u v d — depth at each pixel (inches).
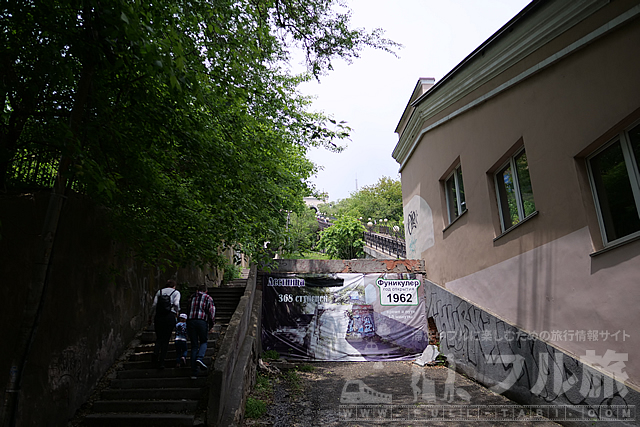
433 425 228.4
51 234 142.9
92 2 131.6
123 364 255.4
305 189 445.4
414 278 460.4
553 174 240.4
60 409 197.0
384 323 440.1
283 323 430.9
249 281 403.5
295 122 241.8
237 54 195.9
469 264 353.7
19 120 177.0
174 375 244.1
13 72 156.9
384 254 862.5
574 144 222.5
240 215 258.2
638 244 178.2
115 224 224.4
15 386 133.0
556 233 236.7
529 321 260.8
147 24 144.9
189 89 174.1
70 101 174.6
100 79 176.9
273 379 338.0
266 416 242.8
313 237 1114.1
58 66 143.9
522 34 262.1
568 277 225.0
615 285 190.5
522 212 285.6
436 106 420.8
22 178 196.9
